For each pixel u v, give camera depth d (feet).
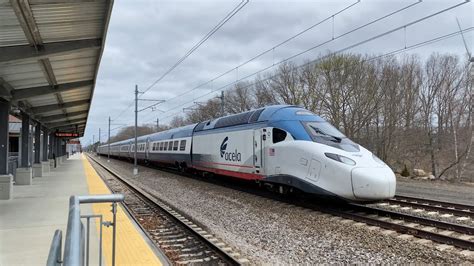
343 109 113.70
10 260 19.99
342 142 38.73
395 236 27.22
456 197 54.03
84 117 106.42
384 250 24.08
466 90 111.65
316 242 26.13
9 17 24.50
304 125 41.42
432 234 26.32
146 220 34.88
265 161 45.47
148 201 45.50
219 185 61.26
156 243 26.30
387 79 111.86
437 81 116.16
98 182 66.13
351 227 30.12
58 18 26.21
